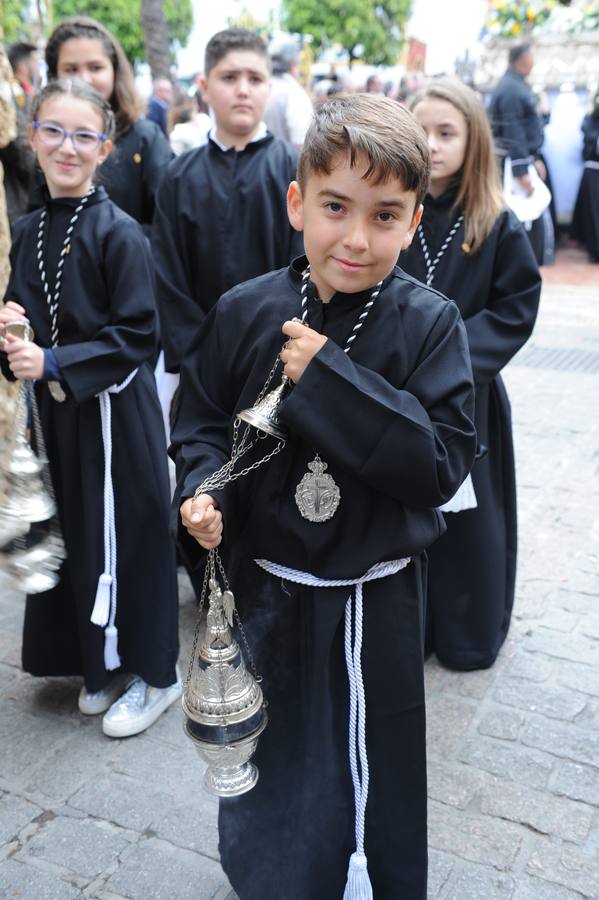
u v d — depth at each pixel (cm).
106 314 250
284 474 164
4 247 310
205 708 162
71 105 239
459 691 286
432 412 160
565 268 958
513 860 219
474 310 270
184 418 182
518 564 362
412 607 173
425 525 165
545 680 291
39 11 828
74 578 264
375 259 148
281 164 302
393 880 184
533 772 249
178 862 219
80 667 281
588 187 957
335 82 1024
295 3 2188
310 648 172
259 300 170
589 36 1044
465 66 1117
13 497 225
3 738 267
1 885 213
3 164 375
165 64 978
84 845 225
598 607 332
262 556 172
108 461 255
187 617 334
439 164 256
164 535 266
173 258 305
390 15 2245
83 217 248
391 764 176
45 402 258
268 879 187
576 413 530
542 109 998
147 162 362
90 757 258
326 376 151
